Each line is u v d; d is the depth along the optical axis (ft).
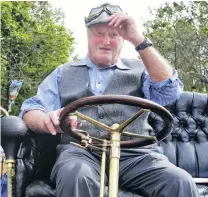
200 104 11.47
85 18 8.66
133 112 8.05
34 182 7.72
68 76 8.75
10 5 47.01
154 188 7.25
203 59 50.34
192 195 6.92
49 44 56.59
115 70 8.61
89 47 8.72
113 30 8.53
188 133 11.28
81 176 6.66
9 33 47.88
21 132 7.36
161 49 50.96
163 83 8.15
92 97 5.83
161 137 6.60
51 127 6.81
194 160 11.06
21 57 49.78
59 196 6.75
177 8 52.75
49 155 8.21
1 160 8.18
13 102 36.01
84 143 5.72
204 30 50.83
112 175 5.43
